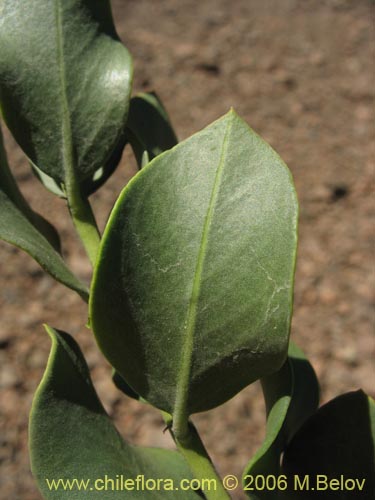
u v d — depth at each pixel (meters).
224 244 0.12
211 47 0.69
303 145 0.62
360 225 0.58
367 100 0.66
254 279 0.12
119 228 0.12
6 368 0.50
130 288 0.12
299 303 0.54
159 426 0.48
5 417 0.48
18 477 0.46
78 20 0.14
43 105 0.14
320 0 0.74
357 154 0.62
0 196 0.14
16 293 0.54
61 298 0.53
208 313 0.12
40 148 0.14
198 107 0.65
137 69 0.67
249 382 0.12
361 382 0.50
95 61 0.14
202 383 0.13
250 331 0.12
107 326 0.12
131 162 0.59
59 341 0.13
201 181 0.12
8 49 0.14
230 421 0.48
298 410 0.17
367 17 0.73
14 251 0.55
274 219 0.11
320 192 0.59
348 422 0.15
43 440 0.13
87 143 0.14
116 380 0.17
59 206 0.57
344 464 0.15
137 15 0.72
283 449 0.15
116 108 0.14
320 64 0.68
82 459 0.13
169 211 0.12
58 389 0.13
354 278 0.55
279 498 0.14
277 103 0.65
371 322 0.53
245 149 0.12
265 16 0.73
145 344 0.12
